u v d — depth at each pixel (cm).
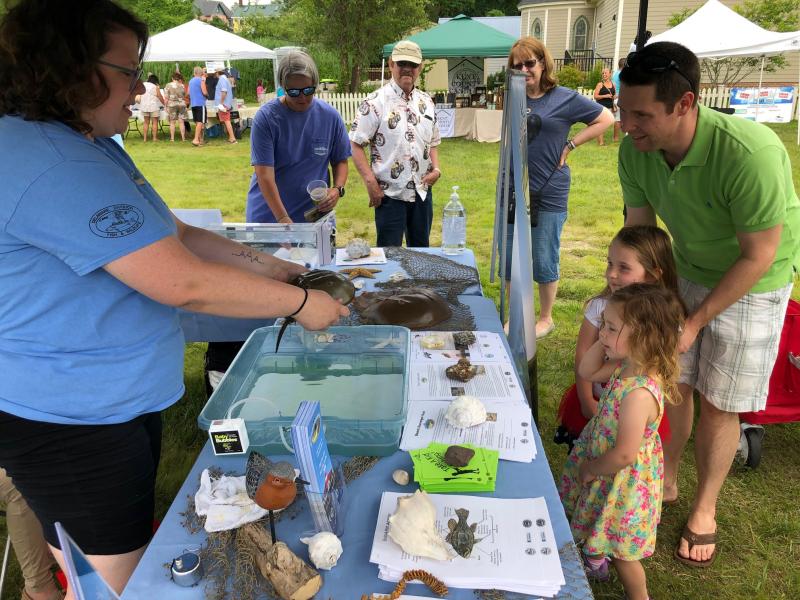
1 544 226
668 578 204
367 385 161
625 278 184
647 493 161
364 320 208
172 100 1258
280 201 319
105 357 116
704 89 1200
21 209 99
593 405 187
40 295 107
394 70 353
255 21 2522
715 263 188
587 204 707
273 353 176
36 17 97
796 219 178
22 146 100
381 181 371
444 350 184
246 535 110
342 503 117
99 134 115
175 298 108
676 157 177
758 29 925
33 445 118
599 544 166
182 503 123
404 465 133
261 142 310
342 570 105
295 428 101
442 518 114
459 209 305
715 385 192
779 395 249
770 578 205
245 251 164
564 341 378
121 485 125
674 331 151
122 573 134
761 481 251
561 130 330
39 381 113
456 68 1514
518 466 131
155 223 106
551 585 100
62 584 182
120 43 104
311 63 303
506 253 244
